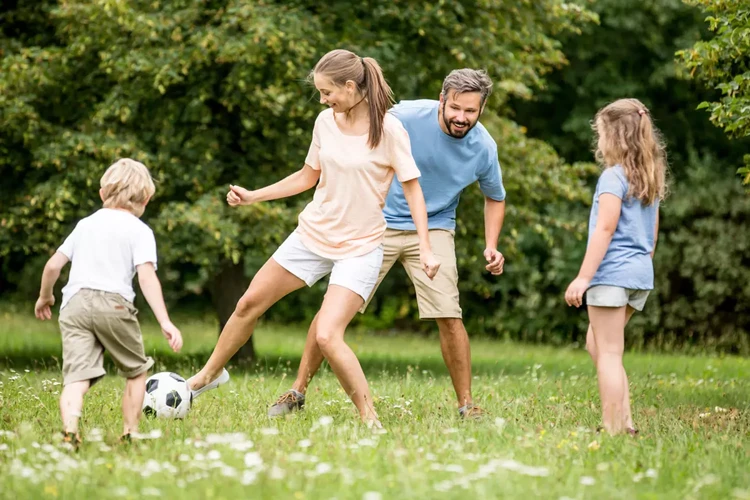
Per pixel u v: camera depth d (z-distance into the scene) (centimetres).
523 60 2078
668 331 3053
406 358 2284
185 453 686
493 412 979
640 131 822
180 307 3906
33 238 1869
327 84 817
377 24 1891
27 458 670
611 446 734
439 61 1914
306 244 868
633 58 3238
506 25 1934
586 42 3172
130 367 749
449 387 1268
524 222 2031
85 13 1708
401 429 789
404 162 836
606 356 826
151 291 735
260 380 1266
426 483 592
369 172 835
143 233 750
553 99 3356
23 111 1734
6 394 1041
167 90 1878
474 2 1891
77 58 1878
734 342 2920
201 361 1969
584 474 643
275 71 1756
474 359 2298
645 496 587
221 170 1830
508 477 604
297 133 1933
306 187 909
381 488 574
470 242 2066
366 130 838
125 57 1716
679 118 3262
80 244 746
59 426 803
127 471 618
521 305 3253
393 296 3694
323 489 572
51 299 765
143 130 1878
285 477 594
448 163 953
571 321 3250
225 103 1817
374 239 853
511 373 1867
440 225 974
